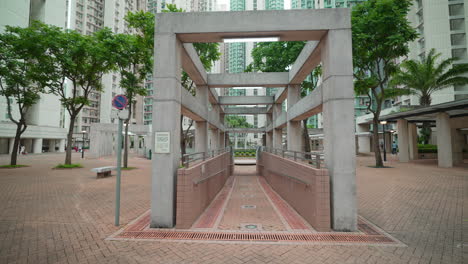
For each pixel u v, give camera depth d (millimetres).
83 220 5543
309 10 5348
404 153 20188
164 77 5336
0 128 29672
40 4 35469
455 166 16438
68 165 16422
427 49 32906
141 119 65188
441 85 21703
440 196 7898
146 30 13617
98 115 58969
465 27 31359
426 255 3848
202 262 3611
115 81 57000
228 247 4145
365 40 14352
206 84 11617
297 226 5254
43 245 4176
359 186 9797
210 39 5801
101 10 59344
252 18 5395
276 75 11672
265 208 6906
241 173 16203
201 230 4973
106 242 4324
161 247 4133
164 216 5117
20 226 5113
